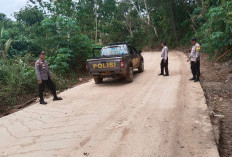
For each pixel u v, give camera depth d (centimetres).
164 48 974
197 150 333
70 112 586
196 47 790
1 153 380
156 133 404
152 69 1248
